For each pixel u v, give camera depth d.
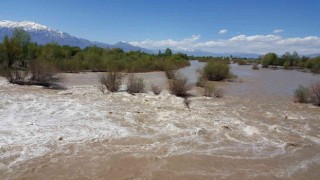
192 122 10.99
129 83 19.45
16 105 12.62
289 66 66.62
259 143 8.97
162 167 6.89
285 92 21.06
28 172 6.37
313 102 16.69
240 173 6.77
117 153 7.61
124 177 6.32
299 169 7.16
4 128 9.20
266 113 13.53
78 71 33.59
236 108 14.48
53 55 43.75
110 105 13.67
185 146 8.40
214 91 18.81
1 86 18.27
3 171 6.36
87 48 67.12
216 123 10.98
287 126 11.31
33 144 7.96
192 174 6.60
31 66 20.98
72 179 6.15
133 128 9.93
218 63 30.11
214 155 7.81
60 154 7.38
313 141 9.47
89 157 7.29
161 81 26.03
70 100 14.45
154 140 8.79
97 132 9.28
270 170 7.03
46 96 15.38
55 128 9.48
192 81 27.52
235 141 9.05
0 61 29.08
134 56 58.69
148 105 14.02
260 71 49.34
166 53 84.25
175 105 14.16
